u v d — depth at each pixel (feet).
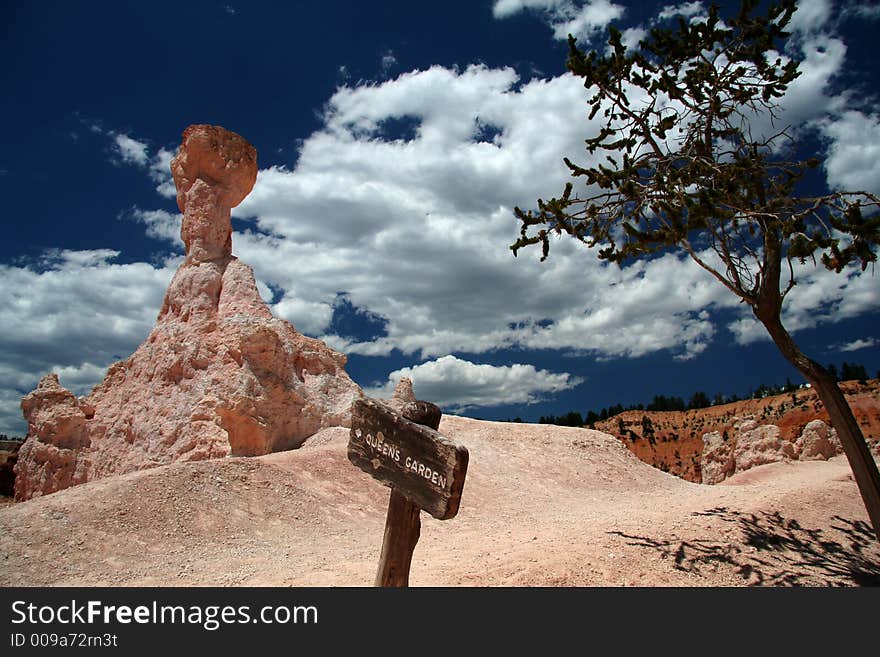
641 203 46.16
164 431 85.81
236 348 87.66
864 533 45.93
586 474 93.91
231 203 109.81
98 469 90.43
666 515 48.60
